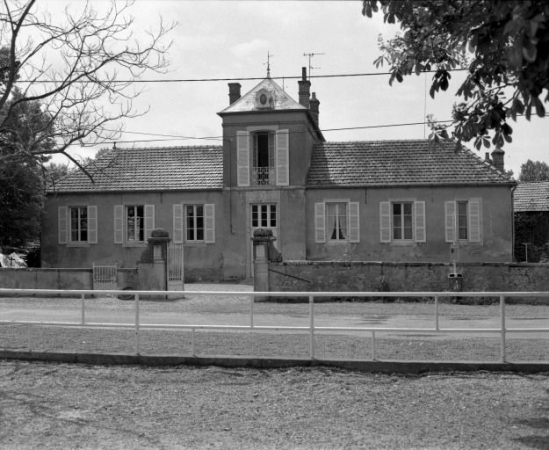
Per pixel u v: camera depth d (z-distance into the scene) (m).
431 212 30.86
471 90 7.29
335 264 21.77
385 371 10.13
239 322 15.45
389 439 7.38
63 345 12.14
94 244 33.00
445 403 8.73
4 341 12.68
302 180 31.58
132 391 9.38
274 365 10.37
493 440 7.30
